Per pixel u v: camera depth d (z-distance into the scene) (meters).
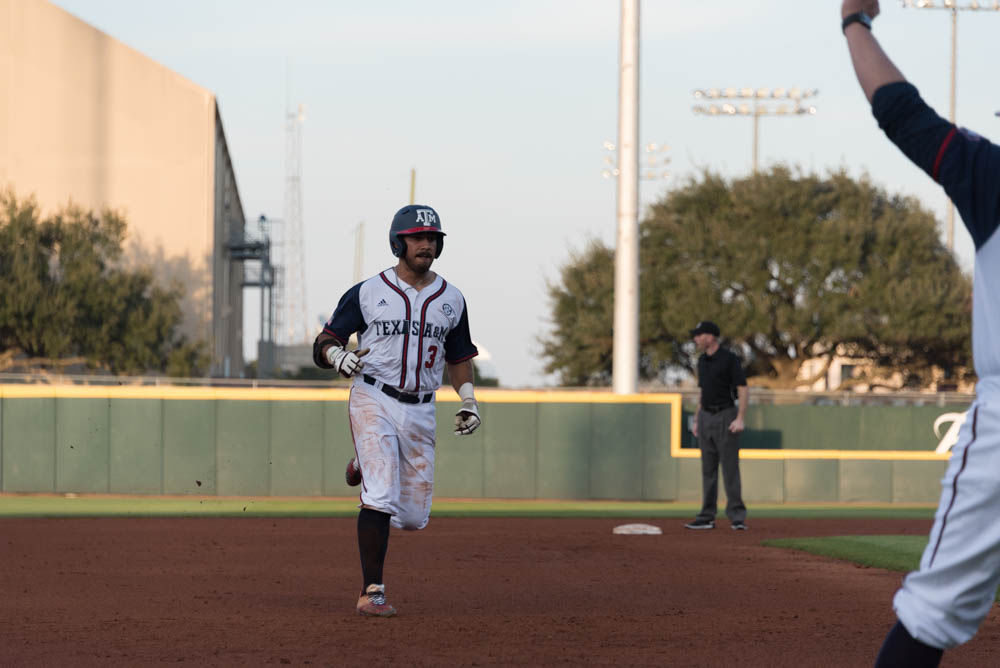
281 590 17.70
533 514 38.31
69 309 84.62
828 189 108.88
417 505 15.44
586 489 44.75
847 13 8.10
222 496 43.75
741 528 31.66
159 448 43.66
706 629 14.20
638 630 14.05
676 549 25.50
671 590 18.25
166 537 27.41
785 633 13.92
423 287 15.27
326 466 44.19
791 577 20.16
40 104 96.56
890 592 18.11
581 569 21.28
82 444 43.44
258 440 44.00
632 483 44.88
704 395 31.91
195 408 43.88
